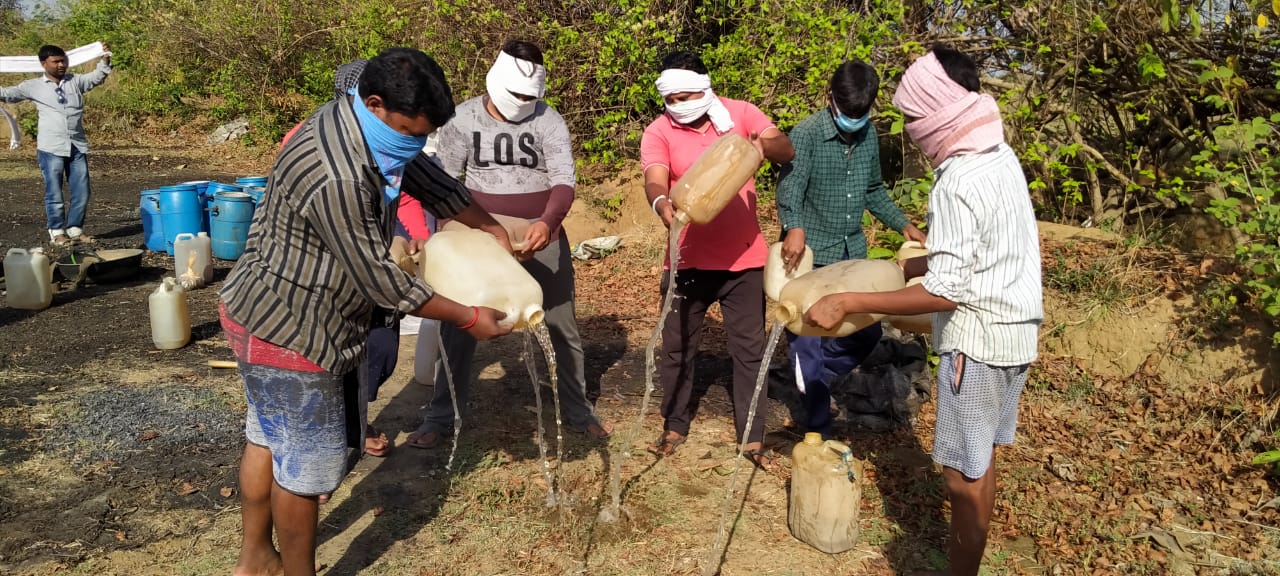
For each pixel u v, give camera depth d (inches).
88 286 307.1
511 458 177.2
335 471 118.0
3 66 367.2
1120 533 152.8
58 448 177.9
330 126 105.3
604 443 185.5
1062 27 276.5
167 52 701.9
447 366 159.5
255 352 111.3
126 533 148.9
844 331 126.4
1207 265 222.8
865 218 260.5
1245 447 178.7
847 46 303.7
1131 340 214.1
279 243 108.7
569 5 410.0
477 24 415.8
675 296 172.7
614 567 141.7
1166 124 277.6
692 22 393.4
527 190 169.2
